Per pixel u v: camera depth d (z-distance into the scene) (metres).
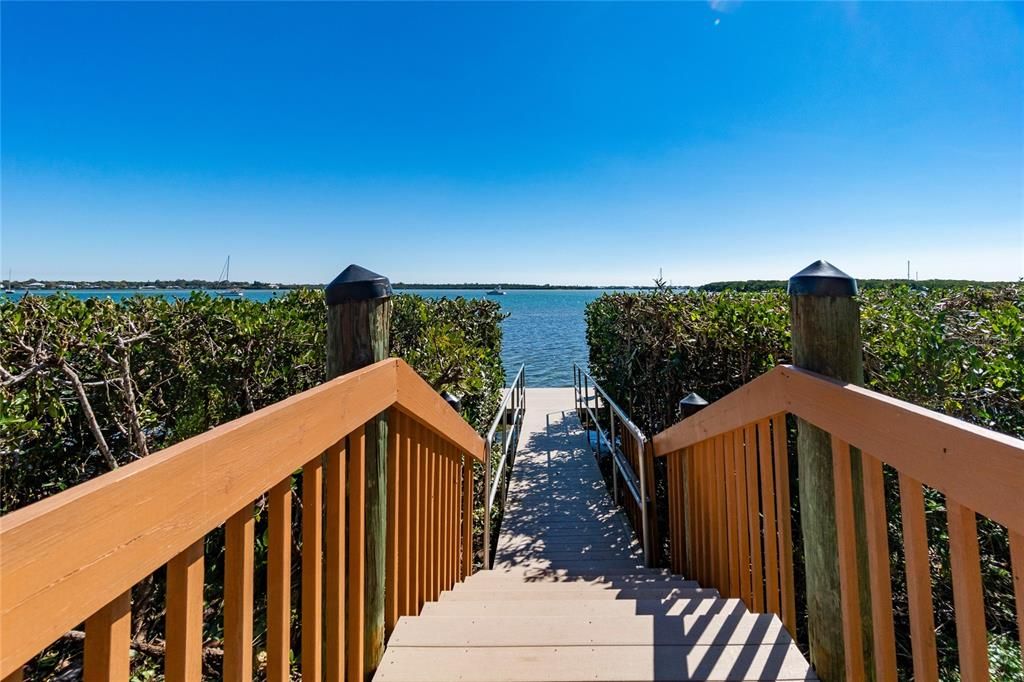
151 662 2.66
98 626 0.60
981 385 2.02
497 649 1.53
